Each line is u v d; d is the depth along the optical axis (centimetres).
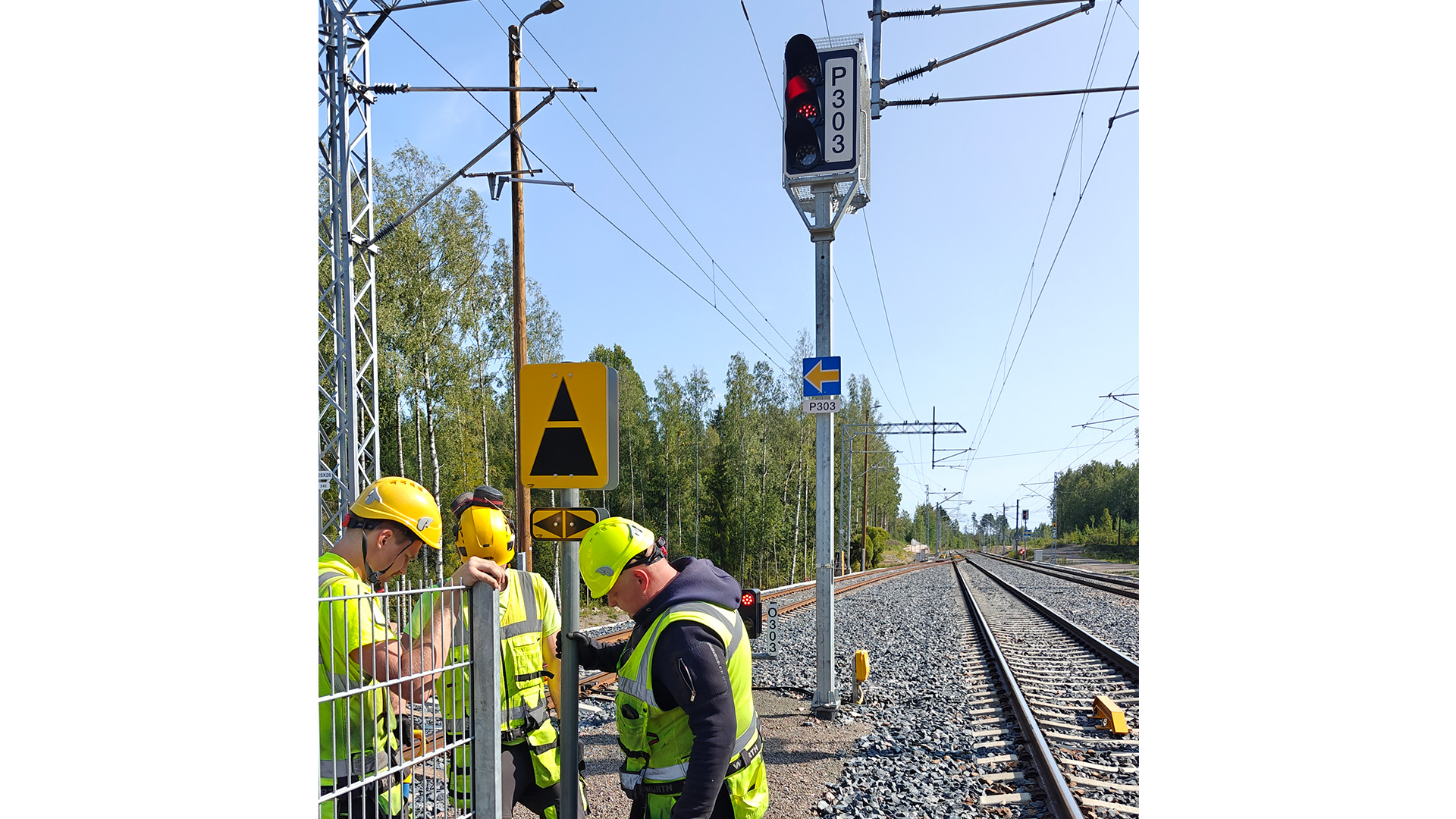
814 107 678
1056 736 579
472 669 220
